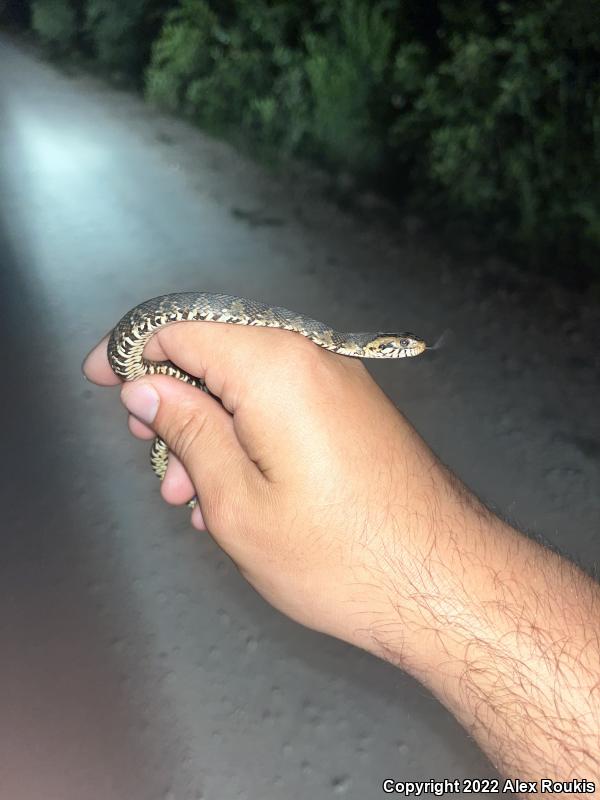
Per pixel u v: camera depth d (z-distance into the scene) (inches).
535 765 5.8
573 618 6.1
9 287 26.3
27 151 45.3
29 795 10.0
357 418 7.2
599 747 5.6
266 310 12.0
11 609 12.8
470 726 6.2
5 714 11.1
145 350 10.0
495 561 6.5
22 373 20.4
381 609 6.7
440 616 6.4
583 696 5.8
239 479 7.5
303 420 7.2
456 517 6.8
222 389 7.6
